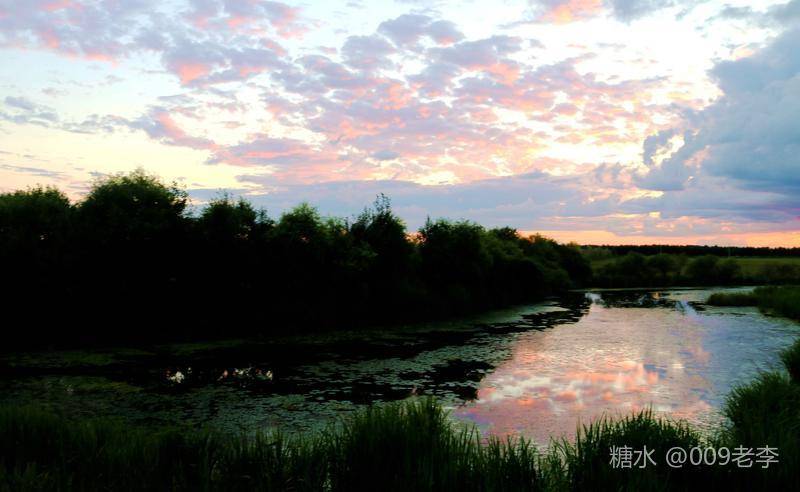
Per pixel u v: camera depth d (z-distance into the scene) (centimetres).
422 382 1511
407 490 672
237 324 2398
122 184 2356
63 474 720
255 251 2503
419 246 3509
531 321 2964
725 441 792
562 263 6112
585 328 2664
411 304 2939
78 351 1952
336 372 1641
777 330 2564
